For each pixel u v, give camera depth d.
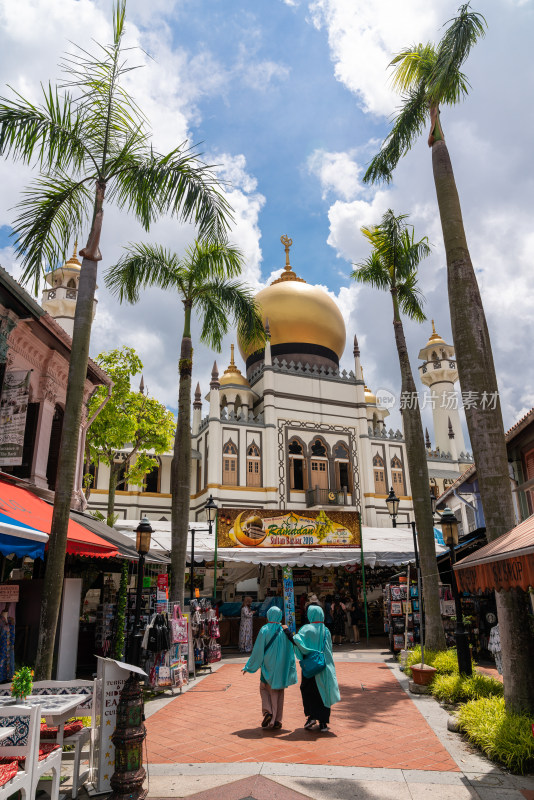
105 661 6.31
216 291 15.91
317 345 47.12
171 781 5.95
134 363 24.19
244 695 11.17
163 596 11.99
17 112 9.13
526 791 4.87
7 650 9.77
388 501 21.16
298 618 24.36
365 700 10.16
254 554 20.53
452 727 7.86
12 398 10.89
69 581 11.66
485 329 9.35
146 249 15.64
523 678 7.61
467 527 24.59
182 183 9.91
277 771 6.17
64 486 8.02
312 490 39.28
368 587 28.84
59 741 5.75
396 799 5.34
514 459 15.59
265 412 40.62
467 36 10.06
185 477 14.81
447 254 9.82
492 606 14.93
